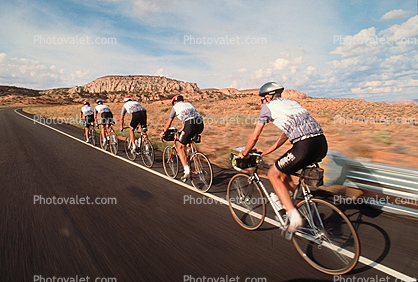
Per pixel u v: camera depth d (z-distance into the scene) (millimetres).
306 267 2834
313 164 2939
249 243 3303
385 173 4043
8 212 4211
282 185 3010
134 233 3545
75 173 6523
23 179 6000
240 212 3982
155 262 2904
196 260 2943
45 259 2955
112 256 3012
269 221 3885
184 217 4035
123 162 7746
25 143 11117
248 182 3838
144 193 5105
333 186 4605
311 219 3014
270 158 8031
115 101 119500
